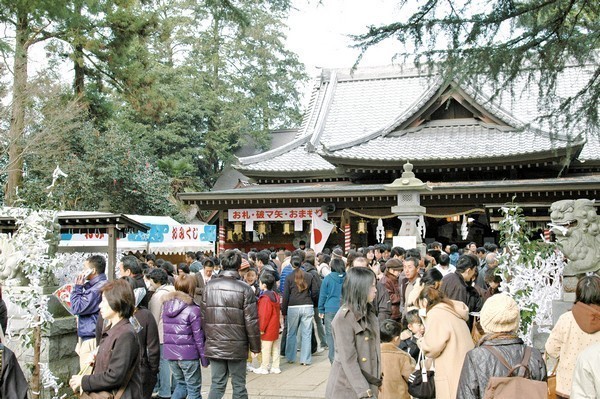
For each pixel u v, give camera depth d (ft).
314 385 32.89
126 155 111.86
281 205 93.97
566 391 18.06
